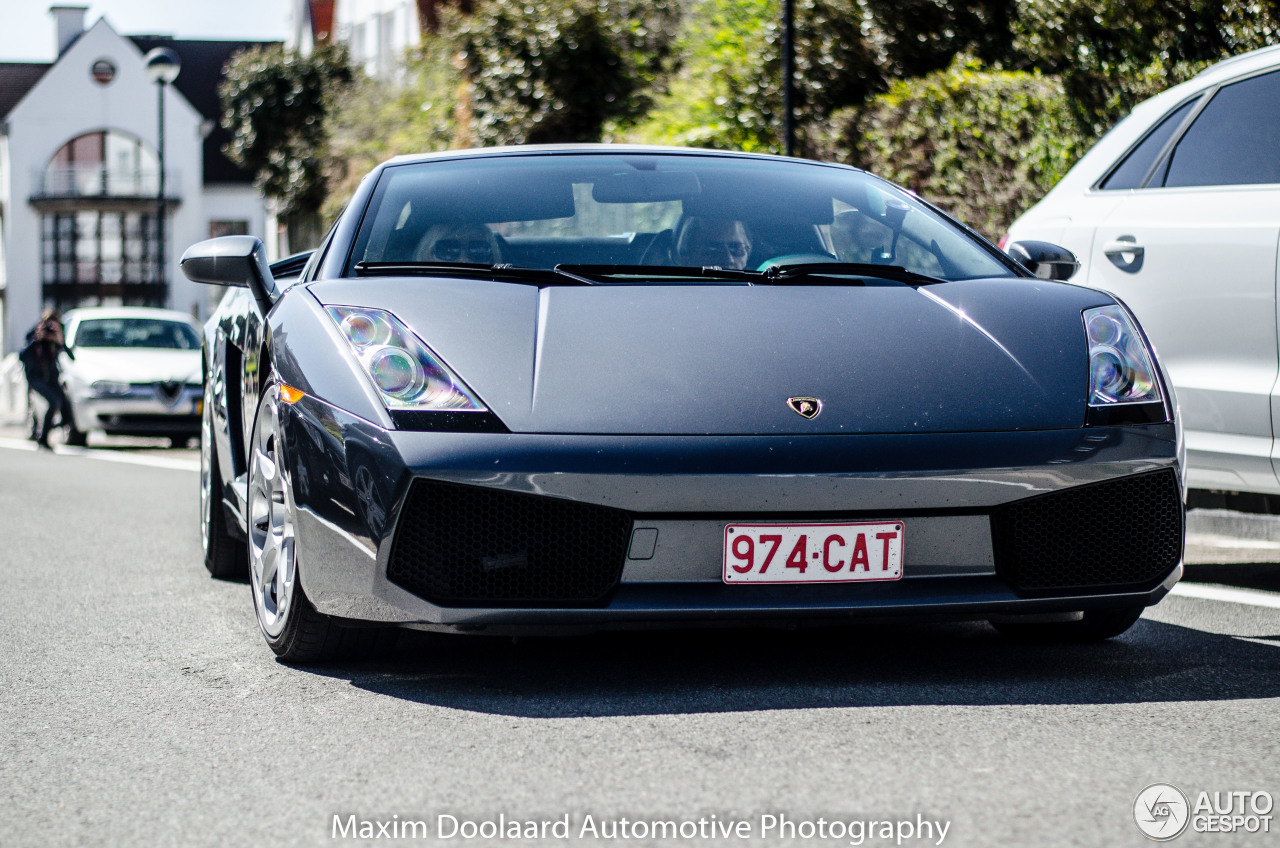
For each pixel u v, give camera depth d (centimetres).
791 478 294
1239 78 470
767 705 299
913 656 347
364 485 301
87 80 5269
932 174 1020
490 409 301
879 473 297
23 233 5262
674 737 276
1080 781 244
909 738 272
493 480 294
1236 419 440
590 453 294
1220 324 445
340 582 309
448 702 308
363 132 2295
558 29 1734
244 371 416
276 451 337
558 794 243
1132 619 351
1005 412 311
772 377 311
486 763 262
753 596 298
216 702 315
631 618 295
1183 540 325
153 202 5209
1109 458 311
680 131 1462
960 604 304
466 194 397
